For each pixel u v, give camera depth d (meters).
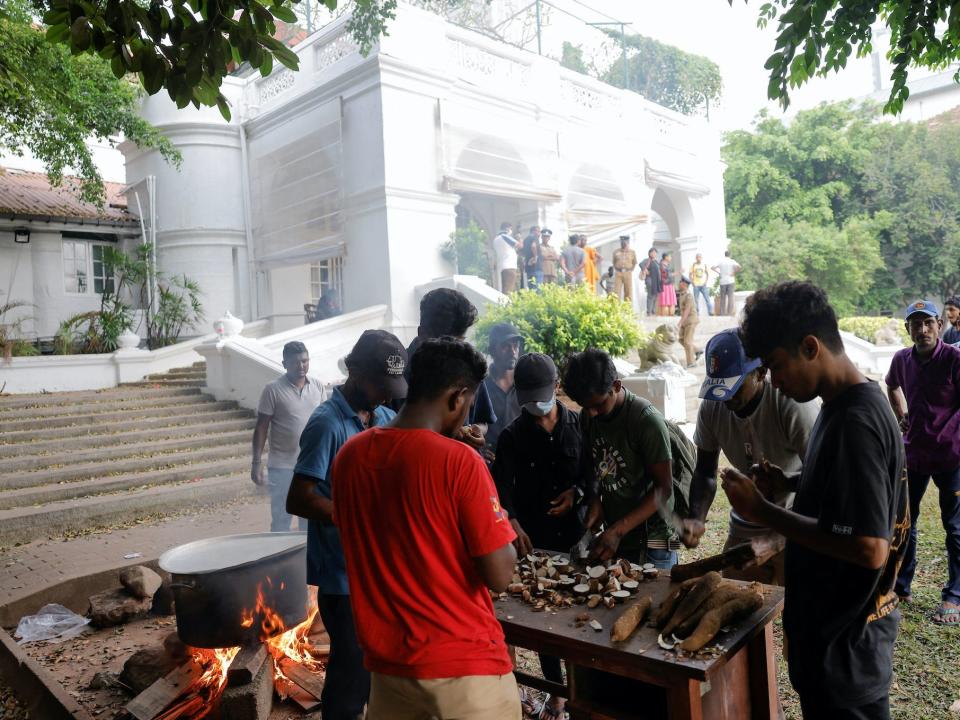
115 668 4.07
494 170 15.53
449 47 14.75
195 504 8.50
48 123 12.20
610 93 18.64
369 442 2.00
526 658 4.05
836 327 1.91
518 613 2.44
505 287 13.33
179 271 16.69
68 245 17.30
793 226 27.89
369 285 13.81
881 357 16.19
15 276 16.41
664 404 8.55
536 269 13.54
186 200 16.58
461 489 1.88
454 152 14.48
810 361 1.89
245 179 16.94
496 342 4.55
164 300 16.11
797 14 3.91
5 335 13.35
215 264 16.67
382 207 13.43
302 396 5.76
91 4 2.80
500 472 3.40
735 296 20.97
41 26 11.47
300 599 3.50
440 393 2.01
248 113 16.91
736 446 3.05
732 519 3.35
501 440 3.44
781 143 29.73
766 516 1.90
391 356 2.73
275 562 3.36
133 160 18.00
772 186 29.12
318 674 3.56
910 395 4.55
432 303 3.52
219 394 12.16
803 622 1.95
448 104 14.30
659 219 26.47
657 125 20.33
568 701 2.42
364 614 1.93
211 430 10.83
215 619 3.23
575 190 17.41
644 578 2.62
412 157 13.76
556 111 16.75
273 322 16.89
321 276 17.98
